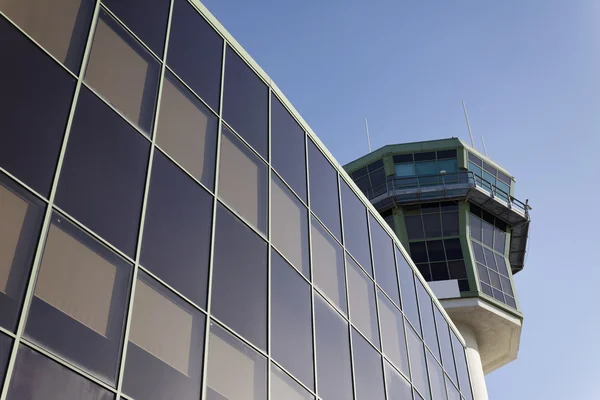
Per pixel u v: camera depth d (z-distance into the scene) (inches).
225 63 877.2
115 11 716.7
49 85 600.1
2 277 498.0
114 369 549.0
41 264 526.3
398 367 1068.5
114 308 571.8
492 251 2267.5
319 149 1057.5
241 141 849.5
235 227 769.6
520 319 2181.3
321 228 980.6
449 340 1385.3
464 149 2306.8
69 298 537.3
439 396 1209.4
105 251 585.6
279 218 869.8
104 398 530.6
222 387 655.8
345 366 898.7
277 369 744.3
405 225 2237.9
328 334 884.0
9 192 526.9
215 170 775.1
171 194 689.0
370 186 2324.1
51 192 558.3
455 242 2203.5
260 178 860.0
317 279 911.0
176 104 753.6
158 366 591.2
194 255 685.3
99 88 652.7
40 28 616.4
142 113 697.0
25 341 490.9
